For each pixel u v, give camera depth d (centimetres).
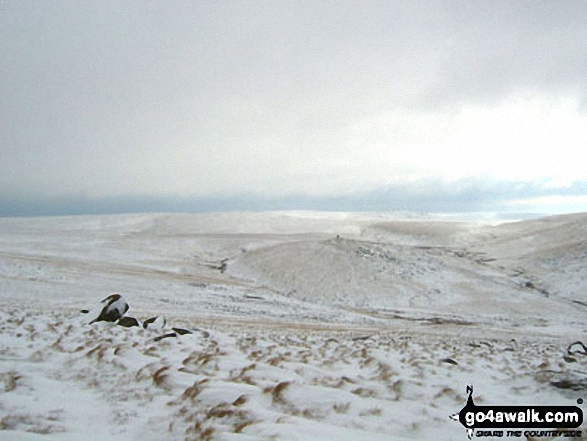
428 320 3192
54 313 1805
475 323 3155
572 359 1368
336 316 3053
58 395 714
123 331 1380
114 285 3291
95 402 696
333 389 750
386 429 638
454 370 1084
